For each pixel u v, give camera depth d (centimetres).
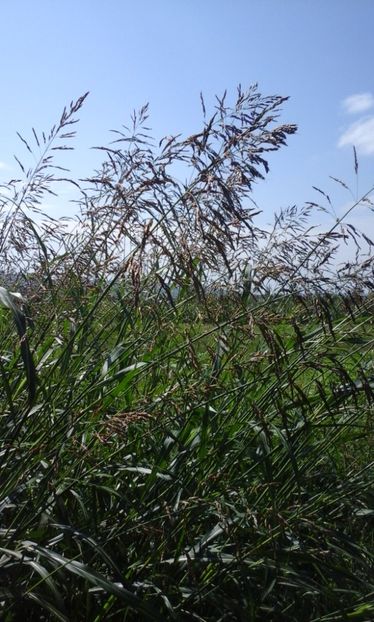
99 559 308
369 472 417
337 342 369
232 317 346
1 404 333
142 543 323
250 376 393
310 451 383
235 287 339
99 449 349
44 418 313
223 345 335
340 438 402
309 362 333
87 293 359
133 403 331
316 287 335
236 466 375
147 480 321
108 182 331
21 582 279
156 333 345
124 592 257
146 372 360
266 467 342
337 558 354
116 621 310
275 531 316
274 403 371
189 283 353
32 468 290
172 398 329
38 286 364
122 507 331
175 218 311
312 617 335
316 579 365
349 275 361
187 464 351
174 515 303
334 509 396
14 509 318
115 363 337
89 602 295
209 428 362
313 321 379
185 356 363
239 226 340
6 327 396
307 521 310
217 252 318
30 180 375
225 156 317
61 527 277
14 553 257
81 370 360
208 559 307
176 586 308
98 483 331
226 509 305
